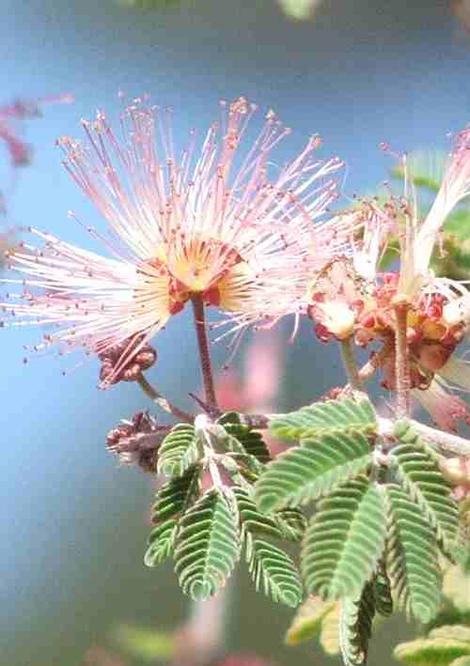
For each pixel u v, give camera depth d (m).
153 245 0.33
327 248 0.33
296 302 0.33
